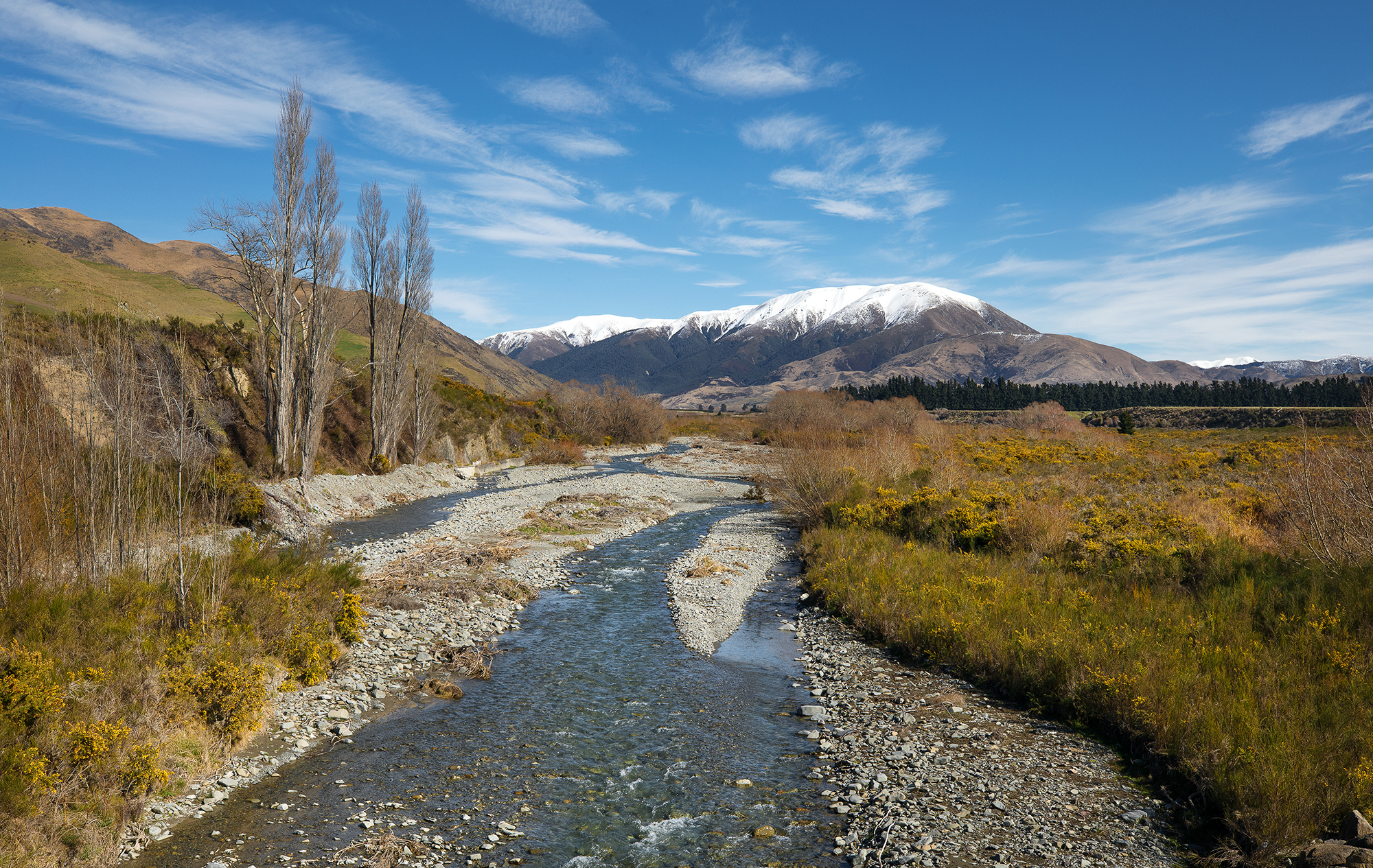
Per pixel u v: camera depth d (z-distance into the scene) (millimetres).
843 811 8398
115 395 12672
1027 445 52719
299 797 8609
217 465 24781
